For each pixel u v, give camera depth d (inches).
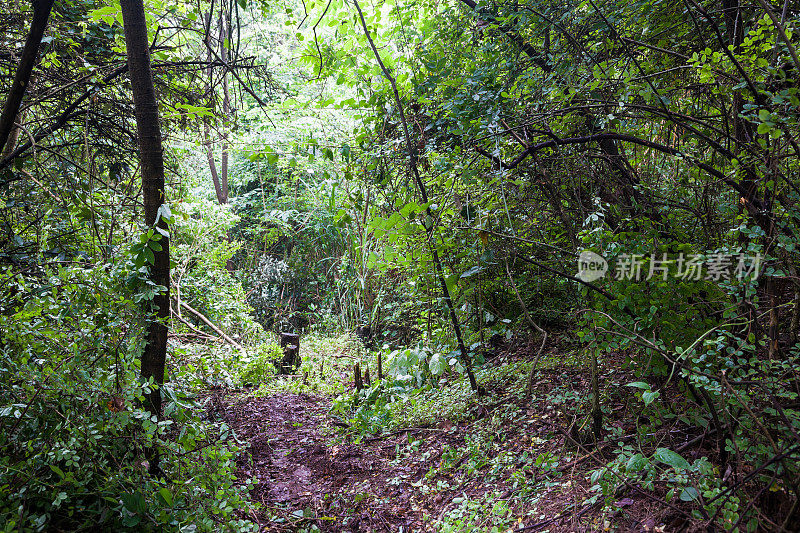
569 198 161.5
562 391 162.2
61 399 102.7
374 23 201.3
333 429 209.2
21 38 159.3
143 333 115.6
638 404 134.9
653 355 106.7
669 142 140.9
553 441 140.3
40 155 171.5
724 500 82.0
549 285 195.9
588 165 146.5
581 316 130.2
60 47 167.6
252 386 268.7
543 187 163.9
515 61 173.6
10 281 125.3
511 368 201.9
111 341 112.3
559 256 168.7
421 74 188.4
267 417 223.9
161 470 118.0
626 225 134.3
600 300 118.7
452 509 131.8
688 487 89.5
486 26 179.2
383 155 187.0
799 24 103.7
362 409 217.8
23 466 94.7
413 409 205.0
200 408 139.7
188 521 105.8
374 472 169.5
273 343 317.4
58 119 160.1
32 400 98.1
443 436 178.7
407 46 201.6
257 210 523.2
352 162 192.4
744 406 81.4
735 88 103.0
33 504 96.1
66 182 165.9
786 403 94.1
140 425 110.9
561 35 158.4
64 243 146.7
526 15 162.1
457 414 186.4
